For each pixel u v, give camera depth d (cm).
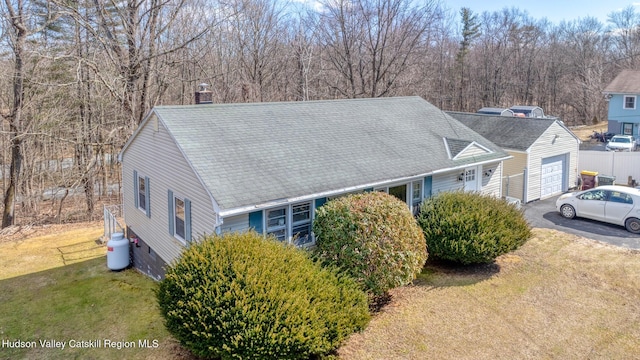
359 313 786
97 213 2238
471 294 1023
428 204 1216
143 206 1338
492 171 1609
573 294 1024
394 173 1204
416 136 1488
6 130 2030
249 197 926
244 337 658
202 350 694
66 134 2156
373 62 2850
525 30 5334
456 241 1103
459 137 1577
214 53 2767
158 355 820
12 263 1402
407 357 780
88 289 1175
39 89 2002
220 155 1041
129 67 1950
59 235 1723
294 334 668
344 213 962
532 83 5300
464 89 5019
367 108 1594
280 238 1023
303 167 1101
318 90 3134
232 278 722
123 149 1427
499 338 845
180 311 712
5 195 2000
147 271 1324
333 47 2970
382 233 947
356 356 779
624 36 5900
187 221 1047
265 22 2961
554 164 2019
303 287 736
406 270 956
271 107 1366
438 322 900
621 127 3512
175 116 1141
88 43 2020
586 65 5144
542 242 1377
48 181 2281
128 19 1941
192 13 2430
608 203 1539
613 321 905
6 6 1797
